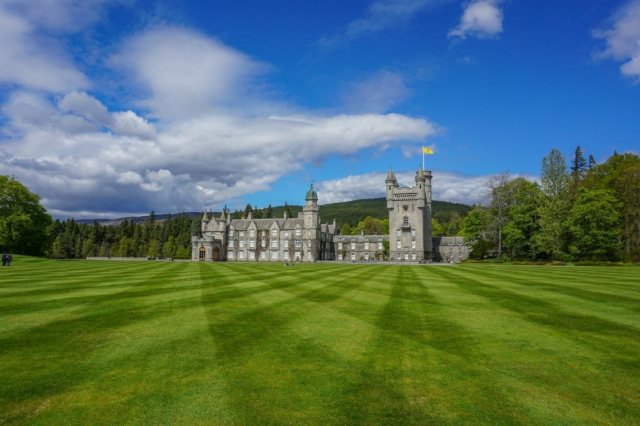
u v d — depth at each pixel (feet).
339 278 123.75
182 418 28.66
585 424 28.04
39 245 309.01
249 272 148.77
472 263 270.26
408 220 378.53
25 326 53.47
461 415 29.25
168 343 45.93
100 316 59.93
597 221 253.03
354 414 29.40
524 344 45.98
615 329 52.90
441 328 53.36
